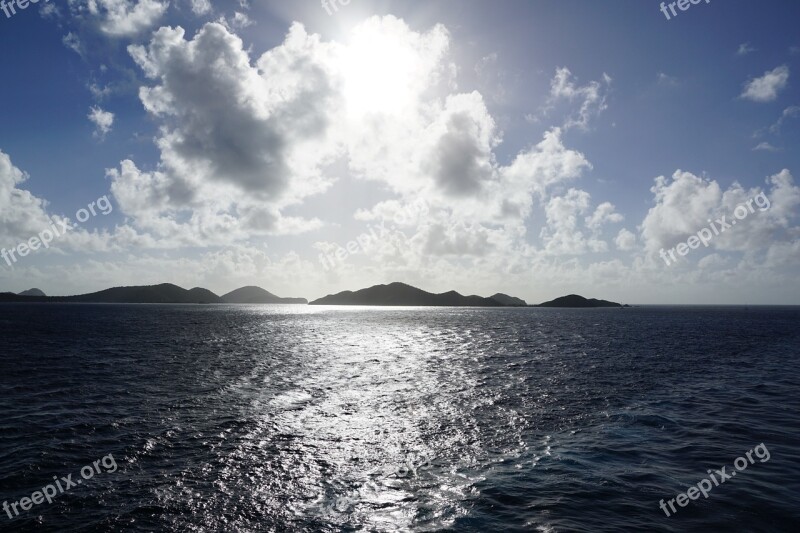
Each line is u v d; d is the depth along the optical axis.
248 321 133.38
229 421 23.23
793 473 16.41
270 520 13.04
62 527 12.65
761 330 101.31
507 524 12.70
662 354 54.06
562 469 16.94
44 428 21.83
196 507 13.84
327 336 80.38
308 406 26.53
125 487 15.23
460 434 21.33
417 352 55.09
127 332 81.44
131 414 24.48
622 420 23.83
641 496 14.50
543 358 49.47
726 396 30.03
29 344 59.28
